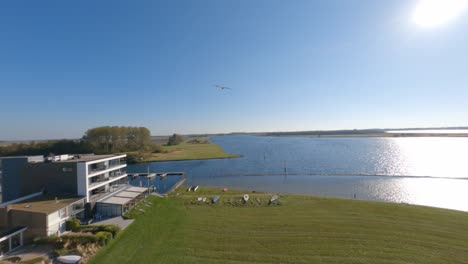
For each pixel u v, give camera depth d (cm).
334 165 12281
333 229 4072
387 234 3844
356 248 3447
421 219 4419
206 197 6153
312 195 6819
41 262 3228
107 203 5116
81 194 5062
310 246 3538
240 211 5134
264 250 3459
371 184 8462
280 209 5191
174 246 3634
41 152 14750
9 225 3944
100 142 15825
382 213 4769
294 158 14988
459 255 3228
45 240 3769
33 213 3919
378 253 3306
